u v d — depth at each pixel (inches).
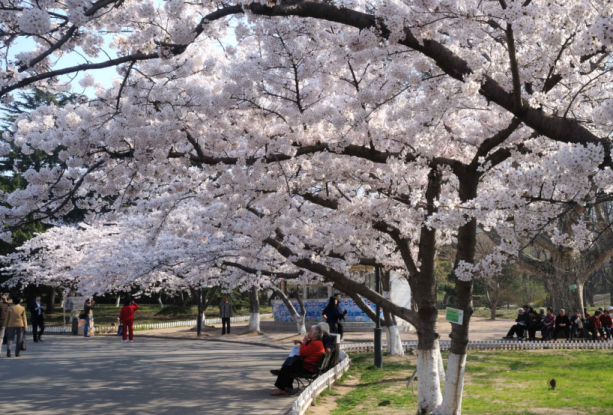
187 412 388.2
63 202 349.4
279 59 331.6
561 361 687.1
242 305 1653.5
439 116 315.9
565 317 953.5
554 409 384.8
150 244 496.7
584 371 587.8
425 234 390.3
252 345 959.6
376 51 299.6
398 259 530.3
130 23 351.3
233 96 346.9
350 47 290.5
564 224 661.3
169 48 285.7
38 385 510.9
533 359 713.0
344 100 363.3
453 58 268.1
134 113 334.0
